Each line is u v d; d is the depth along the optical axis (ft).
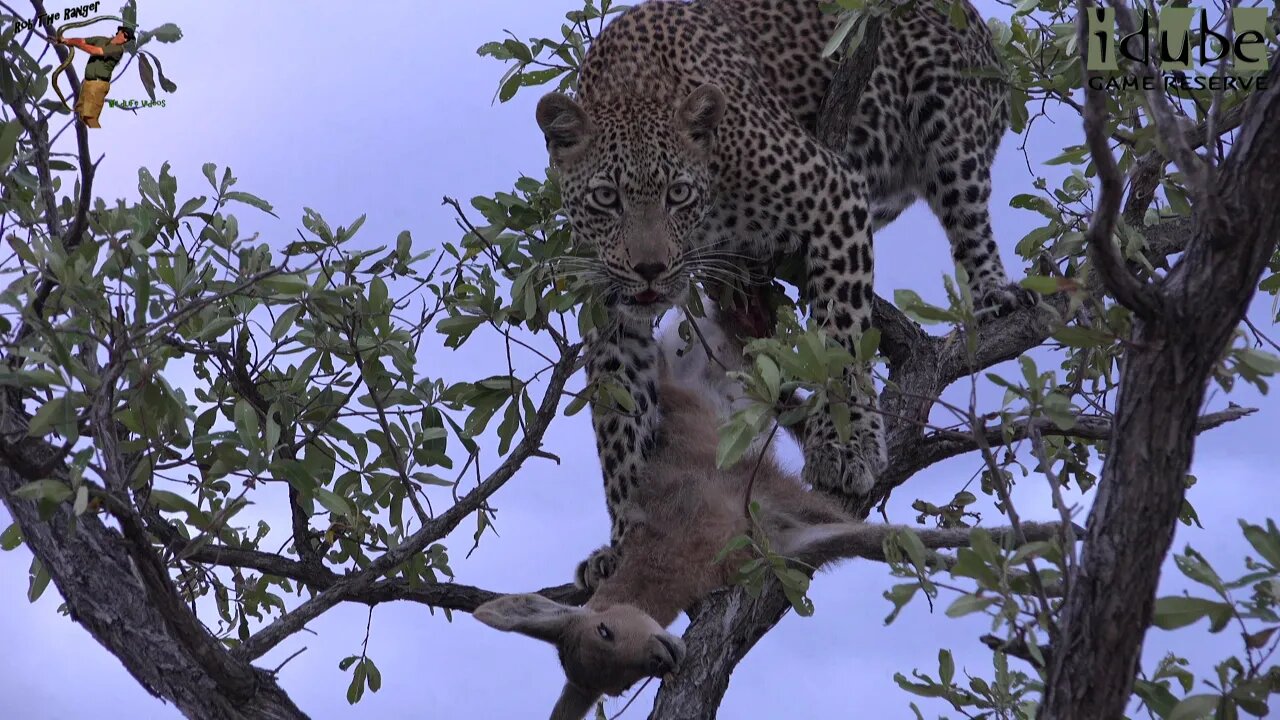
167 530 27.14
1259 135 15.56
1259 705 15.96
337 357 28.68
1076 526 23.85
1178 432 16.03
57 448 21.31
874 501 30.35
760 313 33.06
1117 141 26.81
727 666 25.89
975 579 16.88
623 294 30.99
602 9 33.01
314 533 29.25
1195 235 15.92
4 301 18.70
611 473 31.35
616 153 31.12
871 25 31.17
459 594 29.01
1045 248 31.37
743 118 31.89
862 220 32.12
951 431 20.48
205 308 22.47
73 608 21.29
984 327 32.63
